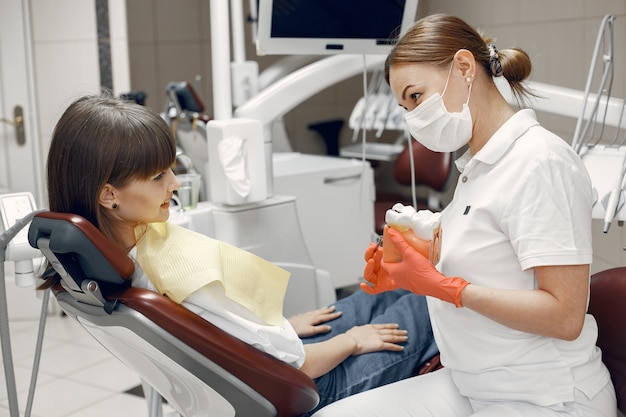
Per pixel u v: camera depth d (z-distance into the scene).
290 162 3.17
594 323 1.47
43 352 3.35
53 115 3.89
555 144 1.35
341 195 3.04
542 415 1.38
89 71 3.84
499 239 1.37
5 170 3.91
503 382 1.43
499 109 1.43
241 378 1.29
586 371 1.42
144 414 2.70
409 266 1.39
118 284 1.28
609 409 1.43
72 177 1.28
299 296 2.46
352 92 5.20
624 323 1.52
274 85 2.48
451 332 1.48
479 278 1.40
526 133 1.38
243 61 2.73
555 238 1.29
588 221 1.33
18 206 1.87
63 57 3.84
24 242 1.81
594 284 1.59
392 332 1.78
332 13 2.17
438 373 1.63
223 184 2.31
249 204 2.37
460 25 1.40
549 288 1.31
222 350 1.26
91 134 1.26
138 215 1.33
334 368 1.70
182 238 1.37
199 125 2.60
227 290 1.34
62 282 1.32
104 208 1.32
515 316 1.32
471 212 1.39
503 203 1.35
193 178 2.32
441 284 1.35
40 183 3.94
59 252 1.21
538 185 1.31
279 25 2.15
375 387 1.71
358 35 2.22
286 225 2.44
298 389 1.33
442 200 4.09
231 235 2.32
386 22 2.21
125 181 1.28
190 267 1.32
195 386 1.31
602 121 1.95
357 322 1.90
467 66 1.37
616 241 2.48
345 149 4.43
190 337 1.24
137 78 4.70
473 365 1.46
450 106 1.39
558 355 1.40
